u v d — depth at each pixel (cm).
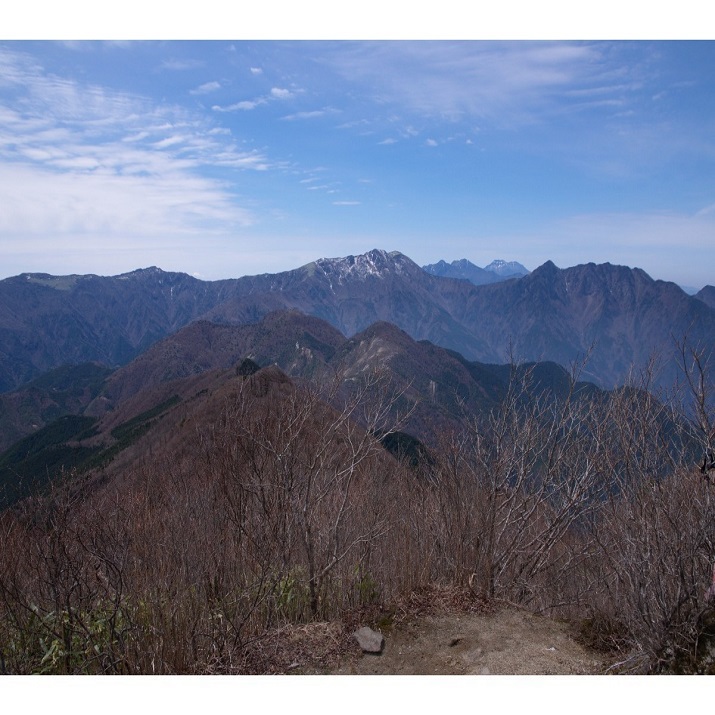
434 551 538
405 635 437
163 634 390
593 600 475
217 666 388
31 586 416
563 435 531
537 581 564
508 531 567
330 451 504
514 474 562
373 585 491
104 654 374
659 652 368
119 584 397
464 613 472
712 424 375
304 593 469
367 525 507
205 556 460
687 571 377
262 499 477
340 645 419
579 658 405
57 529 389
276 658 400
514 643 426
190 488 562
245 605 438
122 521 463
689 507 392
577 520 525
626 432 454
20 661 384
